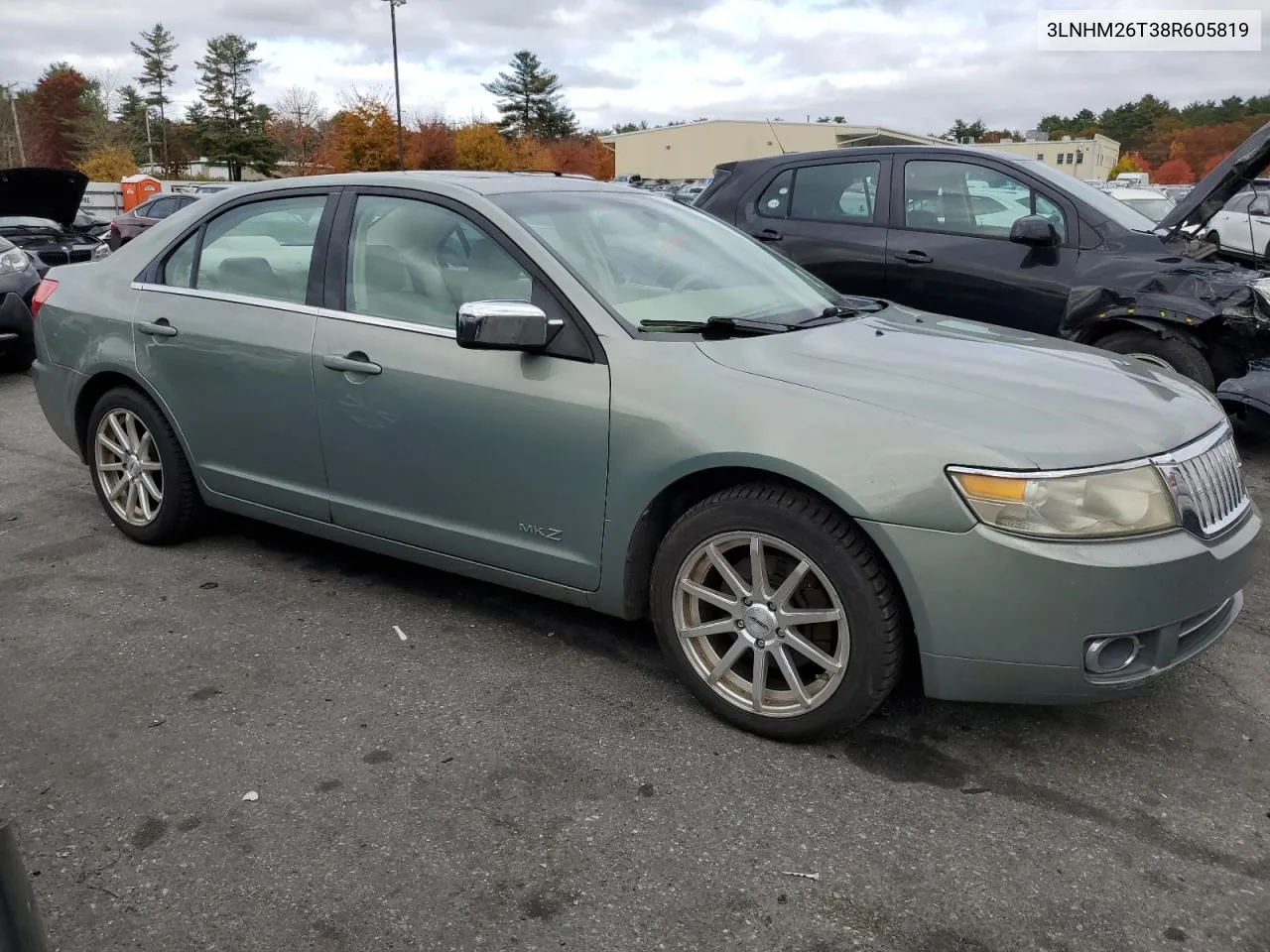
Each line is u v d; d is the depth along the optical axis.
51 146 90.25
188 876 2.38
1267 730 3.03
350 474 3.67
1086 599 2.53
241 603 3.92
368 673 3.36
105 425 4.50
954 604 2.60
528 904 2.29
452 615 3.82
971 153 6.33
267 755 2.88
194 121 87.81
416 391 3.39
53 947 2.16
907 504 2.59
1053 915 2.26
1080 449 2.59
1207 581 2.66
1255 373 5.44
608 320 3.12
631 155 74.44
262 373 3.81
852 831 2.54
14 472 5.73
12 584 4.10
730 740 2.96
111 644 3.57
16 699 3.19
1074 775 2.79
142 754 2.88
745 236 4.20
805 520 2.73
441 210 3.52
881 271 6.48
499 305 2.97
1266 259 6.34
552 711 3.12
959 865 2.42
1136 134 110.94
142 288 4.28
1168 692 3.25
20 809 2.63
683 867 2.41
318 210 3.81
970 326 3.68
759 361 2.97
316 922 2.23
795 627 2.85
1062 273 5.94
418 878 2.38
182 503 4.34
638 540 3.08
